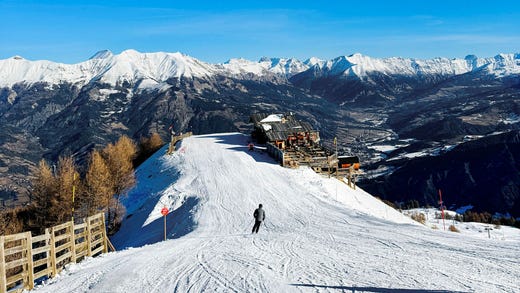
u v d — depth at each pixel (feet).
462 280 43.70
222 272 51.08
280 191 150.30
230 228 108.88
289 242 74.08
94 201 171.32
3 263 47.16
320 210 121.19
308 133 235.20
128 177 204.85
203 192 156.87
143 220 152.66
